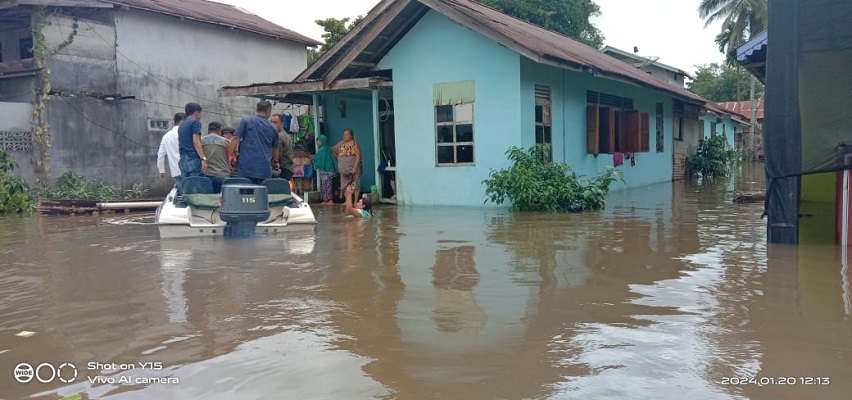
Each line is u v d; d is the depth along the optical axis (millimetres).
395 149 13359
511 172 11391
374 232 8492
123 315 4402
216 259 6461
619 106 17266
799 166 6750
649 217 9906
